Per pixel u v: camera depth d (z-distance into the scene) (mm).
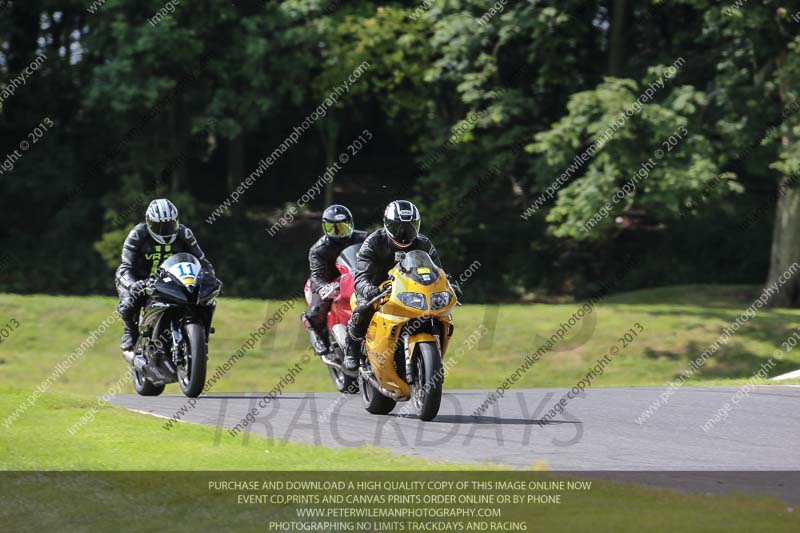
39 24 126750
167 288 37688
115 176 127188
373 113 135500
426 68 101062
